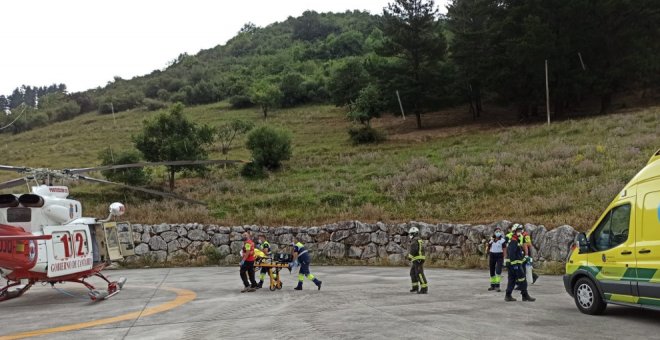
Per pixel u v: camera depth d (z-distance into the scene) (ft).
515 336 25.34
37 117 265.13
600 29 133.59
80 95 335.26
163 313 35.65
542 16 134.10
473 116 156.97
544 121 135.44
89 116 271.90
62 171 43.14
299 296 42.32
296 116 201.67
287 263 47.24
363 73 184.14
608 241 30.83
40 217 41.78
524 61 130.72
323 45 346.33
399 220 76.23
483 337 25.23
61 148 177.68
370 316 31.76
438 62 152.15
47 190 43.78
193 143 110.42
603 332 26.14
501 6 147.33
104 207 95.55
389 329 27.61
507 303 36.32
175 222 84.17
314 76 261.44
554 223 63.36
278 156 118.42
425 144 125.90
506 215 70.64
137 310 37.76
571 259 33.32
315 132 165.27
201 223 83.56
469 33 143.54
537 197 73.26
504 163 94.73
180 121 111.96
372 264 71.51
